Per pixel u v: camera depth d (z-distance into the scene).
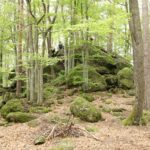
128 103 17.62
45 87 22.38
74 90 20.75
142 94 12.08
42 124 12.12
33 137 10.31
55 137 9.93
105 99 18.78
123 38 22.59
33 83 17.98
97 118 13.16
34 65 17.92
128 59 25.06
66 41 21.05
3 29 20.06
